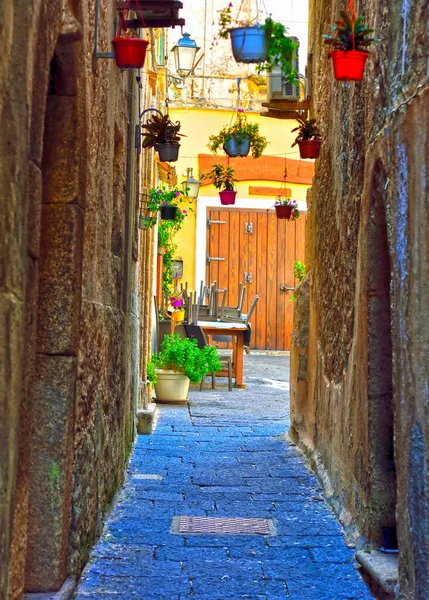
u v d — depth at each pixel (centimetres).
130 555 579
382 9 542
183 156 2088
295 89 945
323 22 895
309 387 967
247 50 549
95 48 542
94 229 557
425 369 416
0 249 315
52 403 473
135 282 969
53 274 477
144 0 641
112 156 661
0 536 316
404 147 456
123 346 779
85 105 494
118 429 743
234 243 2108
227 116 2097
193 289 2088
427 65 423
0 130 314
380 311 584
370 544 576
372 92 573
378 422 582
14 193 329
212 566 563
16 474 341
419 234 427
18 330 336
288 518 687
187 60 1434
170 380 1365
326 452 812
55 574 471
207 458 933
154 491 770
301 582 536
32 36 350
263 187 2106
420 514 423
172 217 1347
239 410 1323
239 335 1631
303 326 1011
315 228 936
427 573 412
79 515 515
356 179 659
